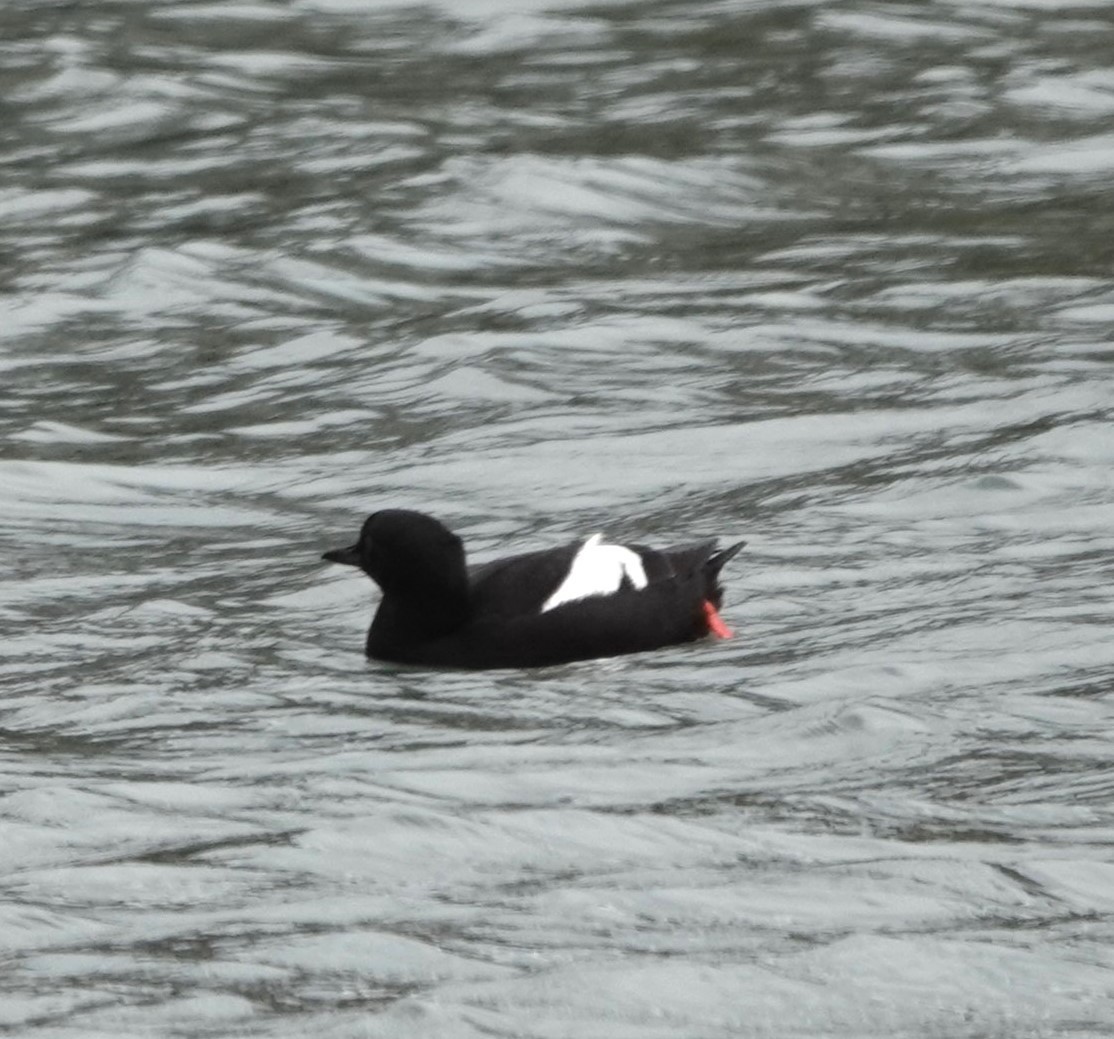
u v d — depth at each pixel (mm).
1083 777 10805
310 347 21859
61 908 9336
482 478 18078
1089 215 24969
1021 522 16031
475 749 11734
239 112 29562
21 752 11992
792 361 20781
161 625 14609
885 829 10133
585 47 32188
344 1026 8031
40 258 24562
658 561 13992
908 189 26172
